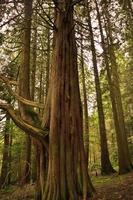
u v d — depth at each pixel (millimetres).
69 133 8617
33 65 18344
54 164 8266
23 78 10633
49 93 9312
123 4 12039
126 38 13406
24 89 10469
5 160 18844
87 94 26000
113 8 12375
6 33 10930
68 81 9133
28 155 17453
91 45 13094
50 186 8172
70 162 8328
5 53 12812
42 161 8875
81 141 8797
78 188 8289
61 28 9609
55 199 7949
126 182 12188
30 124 8906
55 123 8625
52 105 8875
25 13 10547
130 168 16578
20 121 8938
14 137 18500
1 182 18016
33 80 19875
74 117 8820
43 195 8234
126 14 12688
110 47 13875
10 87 9883
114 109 18656
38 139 8844
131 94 26703
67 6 9586
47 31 14336
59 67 9234
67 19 9680
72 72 9320
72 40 9773
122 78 26750
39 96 22609
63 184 8109
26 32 11477
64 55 9367
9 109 9156
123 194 9094
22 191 12141
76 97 9156
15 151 17875
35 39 14531
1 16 10164
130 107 30000
